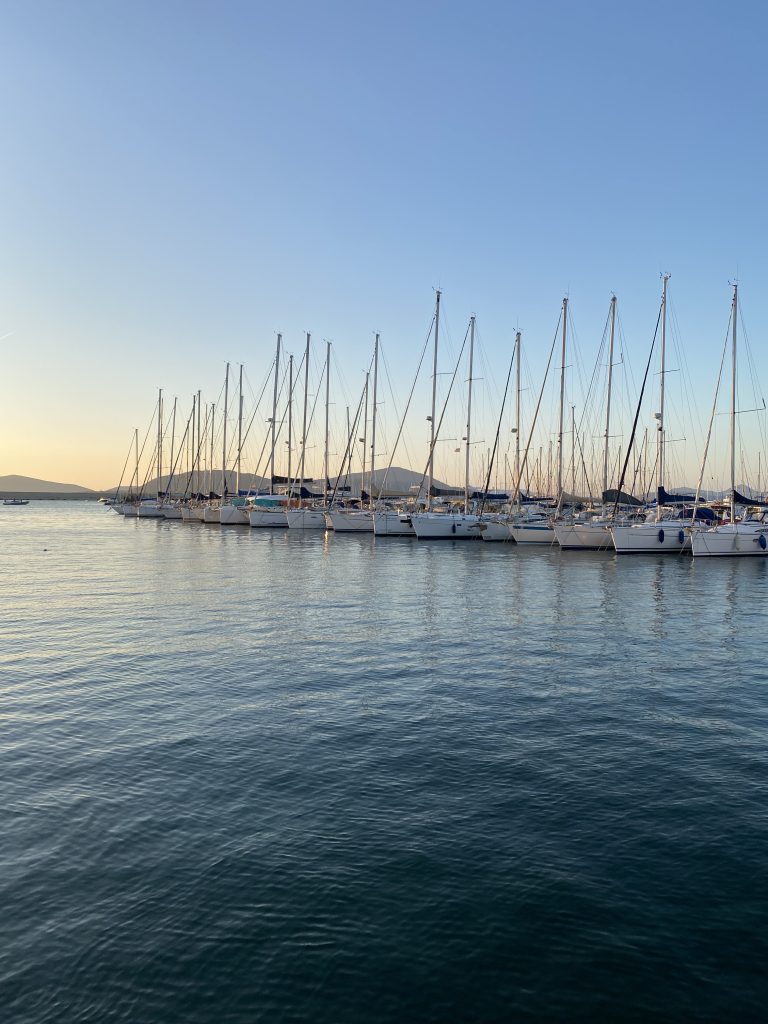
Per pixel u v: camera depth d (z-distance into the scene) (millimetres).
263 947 6438
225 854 8008
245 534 72938
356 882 7453
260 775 10234
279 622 22828
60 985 5973
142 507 116938
